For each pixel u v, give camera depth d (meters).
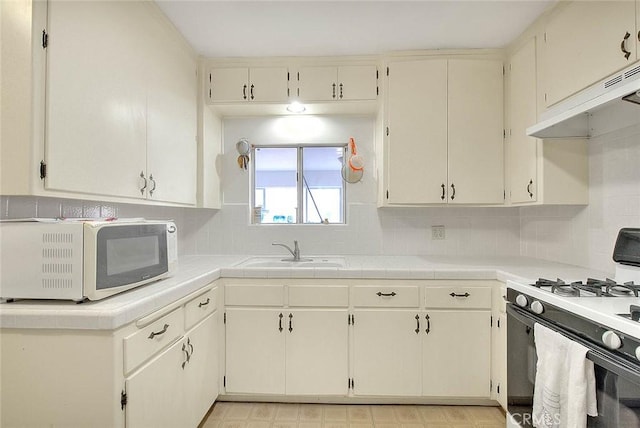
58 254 1.10
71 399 1.05
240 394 1.98
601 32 1.42
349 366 1.92
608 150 1.71
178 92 1.98
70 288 1.10
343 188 2.62
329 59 2.26
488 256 2.45
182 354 1.48
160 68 1.78
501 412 1.89
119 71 1.43
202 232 2.61
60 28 1.12
